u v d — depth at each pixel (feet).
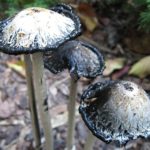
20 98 0.77
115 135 0.41
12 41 0.41
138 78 0.79
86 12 0.86
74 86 0.53
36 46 0.40
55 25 0.42
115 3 0.90
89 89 0.46
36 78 0.48
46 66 0.51
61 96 0.78
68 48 0.50
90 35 0.87
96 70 0.49
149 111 0.42
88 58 0.50
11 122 0.74
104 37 0.87
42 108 0.52
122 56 0.84
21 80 0.81
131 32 0.85
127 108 0.41
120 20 0.89
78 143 0.70
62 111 0.75
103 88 0.45
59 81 0.80
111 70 0.80
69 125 0.59
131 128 0.41
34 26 0.41
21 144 0.70
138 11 0.81
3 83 0.80
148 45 0.83
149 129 0.41
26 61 0.52
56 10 0.47
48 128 0.56
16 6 0.72
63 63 0.50
